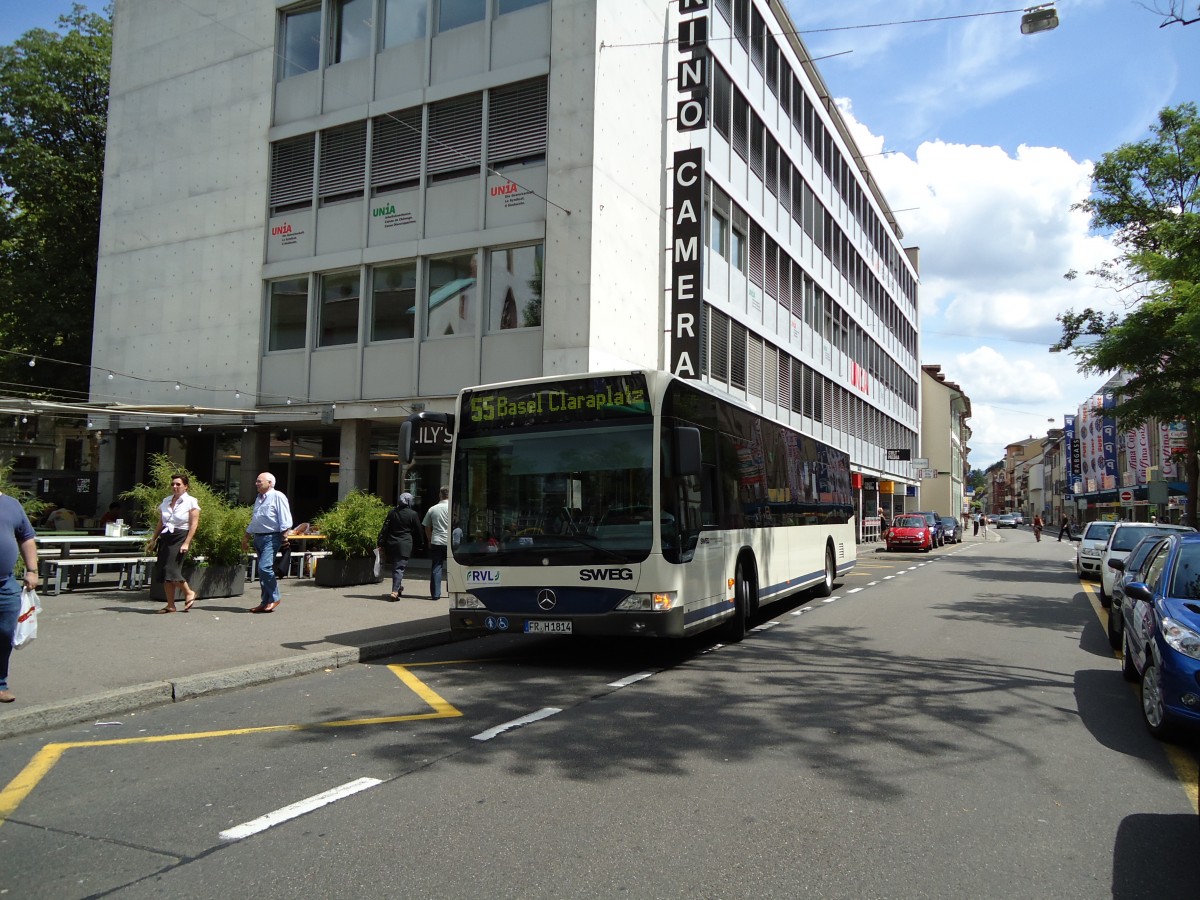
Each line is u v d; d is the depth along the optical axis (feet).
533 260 56.08
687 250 61.31
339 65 64.18
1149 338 63.87
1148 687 20.48
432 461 63.31
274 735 19.62
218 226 68.69
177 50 72.54
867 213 143.33
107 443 74.18
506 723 20.65
